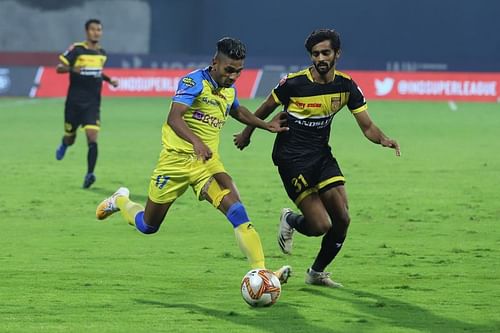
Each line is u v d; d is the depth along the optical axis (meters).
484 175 44.47
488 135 64.44
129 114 79.31
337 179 21.36
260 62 102.62
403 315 18.92
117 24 117.31
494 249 26.95
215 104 20.20
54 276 22.67
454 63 105.81
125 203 22.02
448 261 25.06
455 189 39.84
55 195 37.59
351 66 104.94
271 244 27.77
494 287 21.78
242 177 43.25
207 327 17.73
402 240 28.39
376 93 98.81
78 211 33.81
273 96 21.67
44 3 116.44
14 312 18.84
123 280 22.31
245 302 19.92
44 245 27.22
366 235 29.27
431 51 116.69
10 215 32.81
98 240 28.12
